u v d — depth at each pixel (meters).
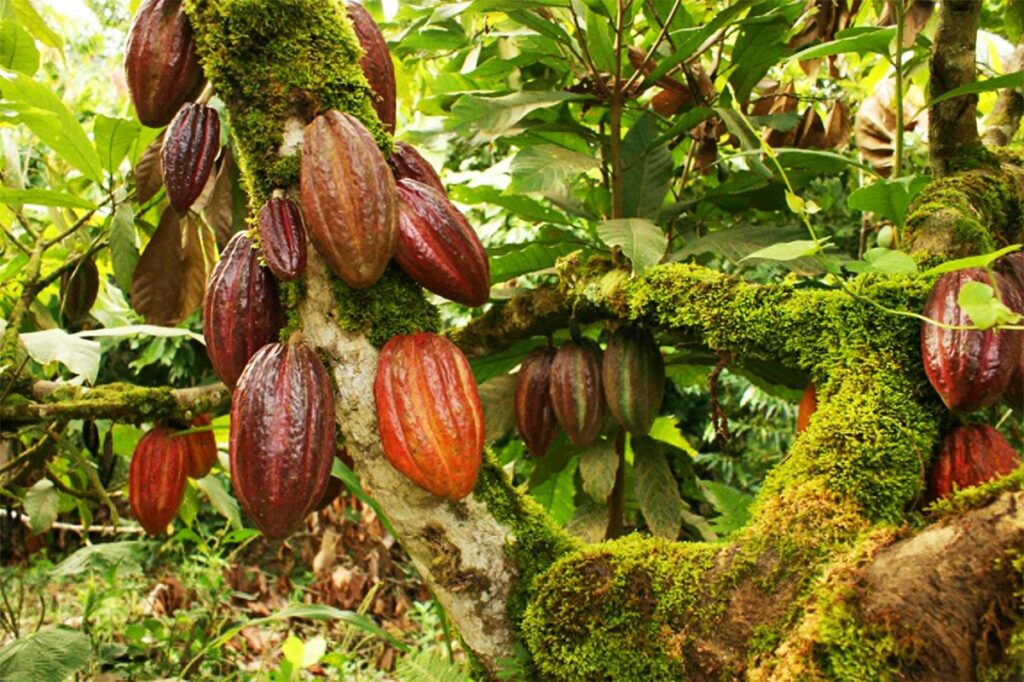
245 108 1.62
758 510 1.59
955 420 1.62
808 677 1.41
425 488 1.55
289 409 1.53
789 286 1.71
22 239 2.73
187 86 1.67
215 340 1.64
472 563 1.64
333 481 1.92
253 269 1.63
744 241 2.00
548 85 2.35
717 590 1.53
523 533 1.67
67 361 1.85
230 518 2.46
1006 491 1.43
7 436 2.14
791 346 1.69
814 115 2.31
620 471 2.13
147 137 2.16
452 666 1.71
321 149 1.54
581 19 2.22
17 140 2.98
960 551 1.39
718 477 5.08
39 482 2.41
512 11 2.02
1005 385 1.53
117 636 3.01
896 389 1.60
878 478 1.56
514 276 2.22
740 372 2.19
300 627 3.98
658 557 1.58
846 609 1.41
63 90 4.78
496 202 2.21
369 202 1.53
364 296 1.60
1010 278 1.63
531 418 1.97
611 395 1.87
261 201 1.63
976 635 1.37
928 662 1.38
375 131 1.64
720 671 1.51
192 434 2.05
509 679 1.61
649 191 2.13
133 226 2.12
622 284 1.83
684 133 2.26
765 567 1.52
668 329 1.82
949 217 1.73
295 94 1.60
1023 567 1.36
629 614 1.56
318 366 1.56
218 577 3.22
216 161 2.10
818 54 1.90
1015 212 1.86
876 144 2.25
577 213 2.19
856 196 1.80
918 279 1.64
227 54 1.60
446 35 2.34
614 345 1.88
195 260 2.17
